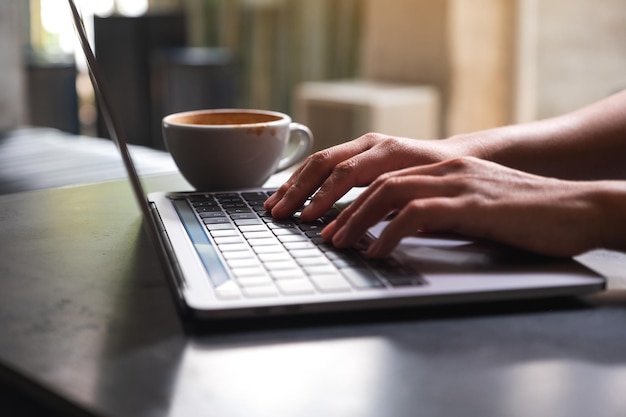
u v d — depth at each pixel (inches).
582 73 118.6
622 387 18.2
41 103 116.8
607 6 114.0
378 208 25.3
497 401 17.5
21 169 48.8
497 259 24.9
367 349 20.2
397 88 134.9
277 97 168.9
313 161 30.5
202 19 173.6
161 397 17.8
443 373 18.9
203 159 35.1
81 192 37.7
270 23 166.2
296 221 29.1
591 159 34.6
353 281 22.9
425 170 26.9
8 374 19.3
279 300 21.5
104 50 134.3
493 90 128.3
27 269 26.6
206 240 26.8
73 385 18.3
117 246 29.1
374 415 16.9
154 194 33.6
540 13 121.4
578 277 23.5
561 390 18.1
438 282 22.9
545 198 25.3
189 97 132.0
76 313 22.7
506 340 20.8
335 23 157.5
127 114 134.4
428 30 134.3
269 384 18.4
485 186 25.6
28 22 149.8
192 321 21.8
